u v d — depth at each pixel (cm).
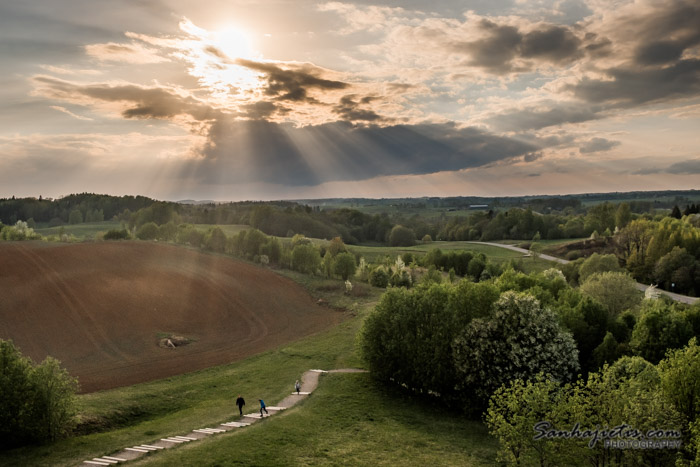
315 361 6900
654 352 5953
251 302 11312
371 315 6162
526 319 5328
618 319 7200
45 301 10081
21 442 3900
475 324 5434
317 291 12388
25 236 16475
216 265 14038
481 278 14238
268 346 8462
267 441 3744
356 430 4231
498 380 5047
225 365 7162
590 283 8962
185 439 3847
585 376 6016
